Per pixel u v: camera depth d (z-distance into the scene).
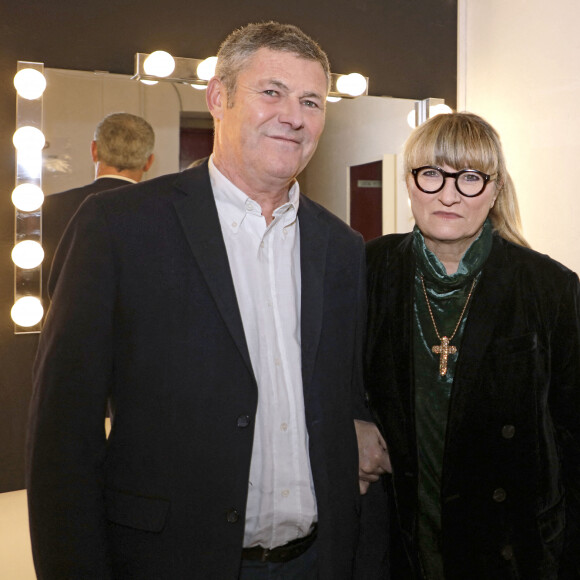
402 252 1.20
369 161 2.38
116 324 0.93
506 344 1.11
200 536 0.93
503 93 2.37
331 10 2.38
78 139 2.04
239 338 0.93
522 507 1.12
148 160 2.10
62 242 0.99
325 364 1.03
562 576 1.15
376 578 1.20
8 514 2.02
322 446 1.01
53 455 0.87
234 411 0.93
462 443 1.10
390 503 1.24
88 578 0.88
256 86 0.96
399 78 2.48
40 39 2.04
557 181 2.14
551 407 1.16
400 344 1.17
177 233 0.96
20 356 2.05
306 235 1.07
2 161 2.02
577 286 1.12
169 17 2.18
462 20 2.53
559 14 2.10
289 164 0.98
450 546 1.12
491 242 1.15
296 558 1.03
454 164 1.08
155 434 0.92
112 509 0.93
